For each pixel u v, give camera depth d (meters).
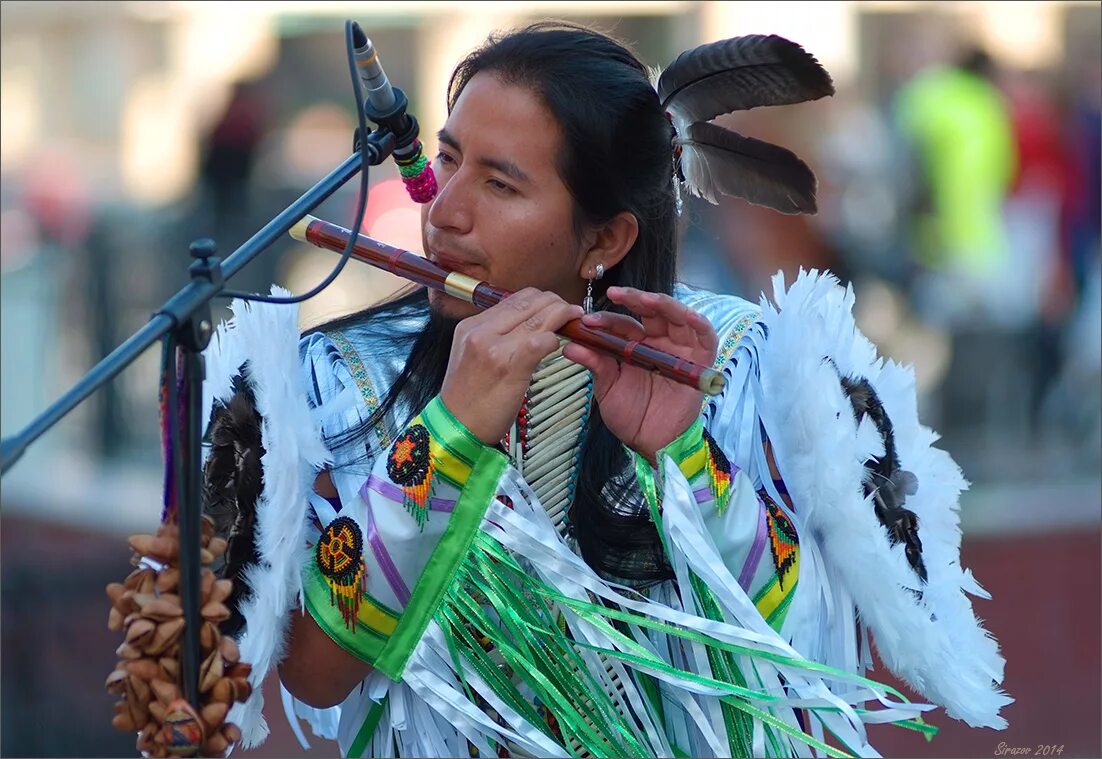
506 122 4.61
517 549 4.57
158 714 4.08
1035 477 16.67
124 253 18.08
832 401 4.90
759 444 4.99
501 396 4.43
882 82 19.27
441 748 4.71
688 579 4.61
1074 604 13.70
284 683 4.72
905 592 4.80
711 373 4.37
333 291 17.41
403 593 4.48
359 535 4.48
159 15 22.42
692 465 4.59
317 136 20.92
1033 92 18.12
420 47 21.53
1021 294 17.77
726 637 4.52
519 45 4.71
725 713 4.67
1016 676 12.34
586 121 4.63
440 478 4.46
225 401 4.68
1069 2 19.11
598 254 4.85
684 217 5.46
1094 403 17.78
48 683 11.16
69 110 25.39
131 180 23.72
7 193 21.55
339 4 21.05
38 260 19.06
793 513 4.95
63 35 25.48
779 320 5.11
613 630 4.59
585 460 4.88
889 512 4.94
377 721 4.80
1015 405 17.78
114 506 15.95
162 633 4.06
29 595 11.62
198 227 17.94
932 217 17.56
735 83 4.91
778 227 16.28
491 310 4.49
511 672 4.73
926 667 4.80
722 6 19.23
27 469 17.52
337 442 4.83
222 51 21.94
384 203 17.38
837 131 17.38
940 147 17.47
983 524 15.41
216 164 18.08
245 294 4.28
